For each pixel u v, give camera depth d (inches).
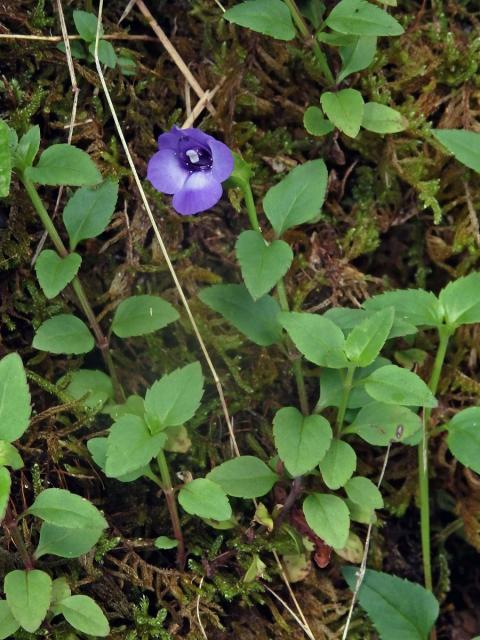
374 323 16.4
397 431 17.0
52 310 18.1
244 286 17.5
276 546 17.5
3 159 16.2
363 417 17.2
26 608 15.6
